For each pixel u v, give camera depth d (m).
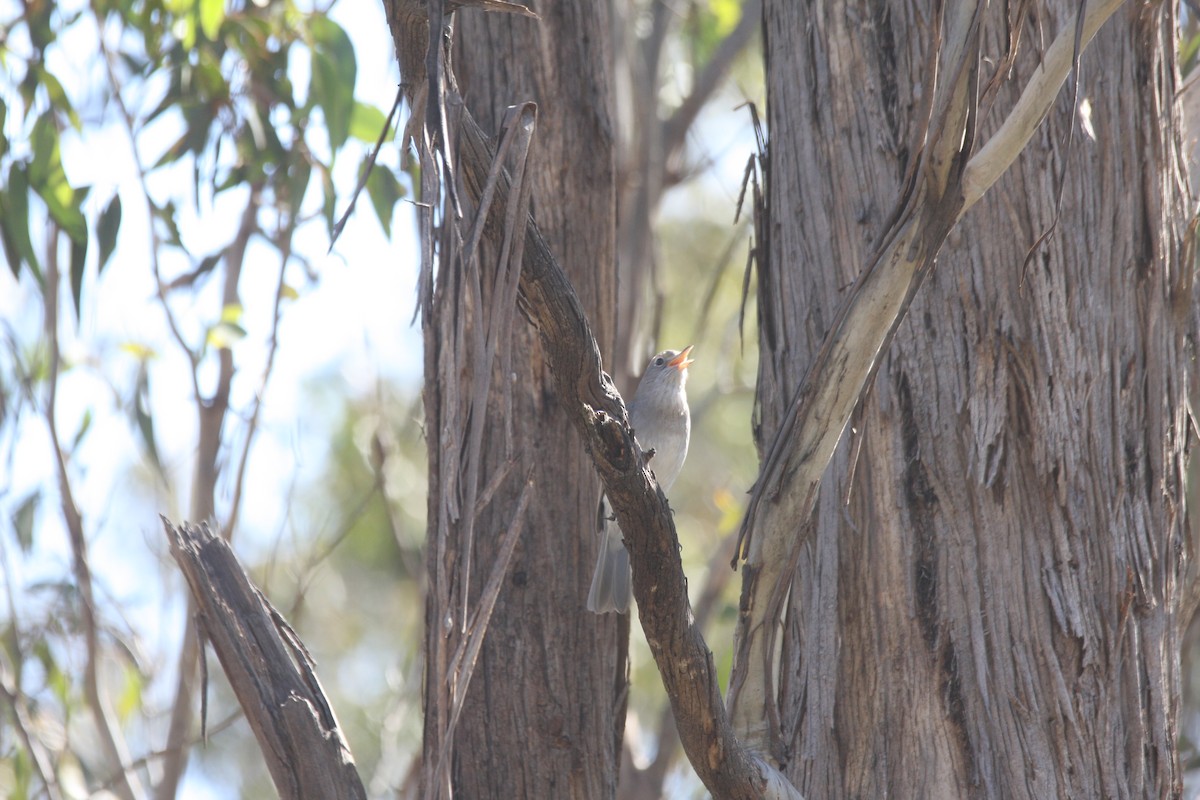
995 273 7.22
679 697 6.12
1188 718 12.50
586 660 8.39
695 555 18.03
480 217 5.12
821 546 7.34
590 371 5.69
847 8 7.69
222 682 18.00
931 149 6.15
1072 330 7.19
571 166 8.77
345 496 17.95
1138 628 7.00
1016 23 6.22
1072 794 6.68
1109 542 7.02
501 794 8.05
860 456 7.25
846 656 7.12
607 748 8.45
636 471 5.57
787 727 7.23
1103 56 7.59
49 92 12.05
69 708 13.29
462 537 5.16
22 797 12.40
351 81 11.92
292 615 12.02
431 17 5.13
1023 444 7.05
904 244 6.31
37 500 12.89
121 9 12.66
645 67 15.97
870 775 6.93
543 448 8.41
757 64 19.38
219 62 12.54
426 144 5.00
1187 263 7.62
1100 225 7.36
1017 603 6.91
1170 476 7.34
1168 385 7.41
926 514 7.08
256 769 17.75
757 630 6.89
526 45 8.83
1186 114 9.84
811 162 7.73
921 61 7.47
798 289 7.70
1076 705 6.79
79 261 11.59
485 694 8.17
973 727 6.82
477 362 5.18
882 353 6.46
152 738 13.62
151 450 12.73
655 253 14.80
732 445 19.45
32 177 11.66
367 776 15.98
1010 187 7.29
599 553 8.63
